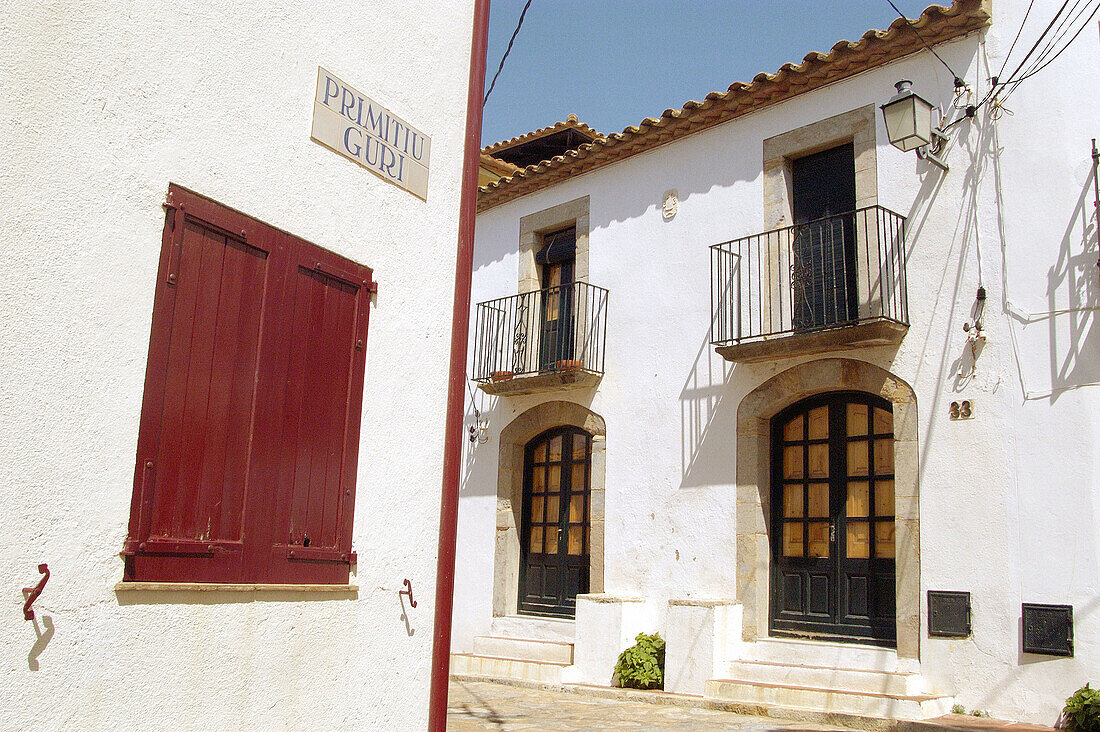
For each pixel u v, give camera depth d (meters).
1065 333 7.57
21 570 2.98
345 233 4.45
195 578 3.54
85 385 3.23
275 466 3.96
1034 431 7.60
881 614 8.47
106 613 3.23
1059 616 7.20
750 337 9.26
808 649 8.62
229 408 3.78
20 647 2.96
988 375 7.93
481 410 12.74
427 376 4.85
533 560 11.90
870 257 8.82
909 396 8.38
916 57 8.84
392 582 4.50
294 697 3.93
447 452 4.85
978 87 8.39
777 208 9.71
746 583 9.23
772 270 9.63
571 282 12.14
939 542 7.97
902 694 7.67
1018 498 7.59
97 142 3.36
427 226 4.96
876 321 8.23
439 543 4.77
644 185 11.22
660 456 10.35
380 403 4.55
